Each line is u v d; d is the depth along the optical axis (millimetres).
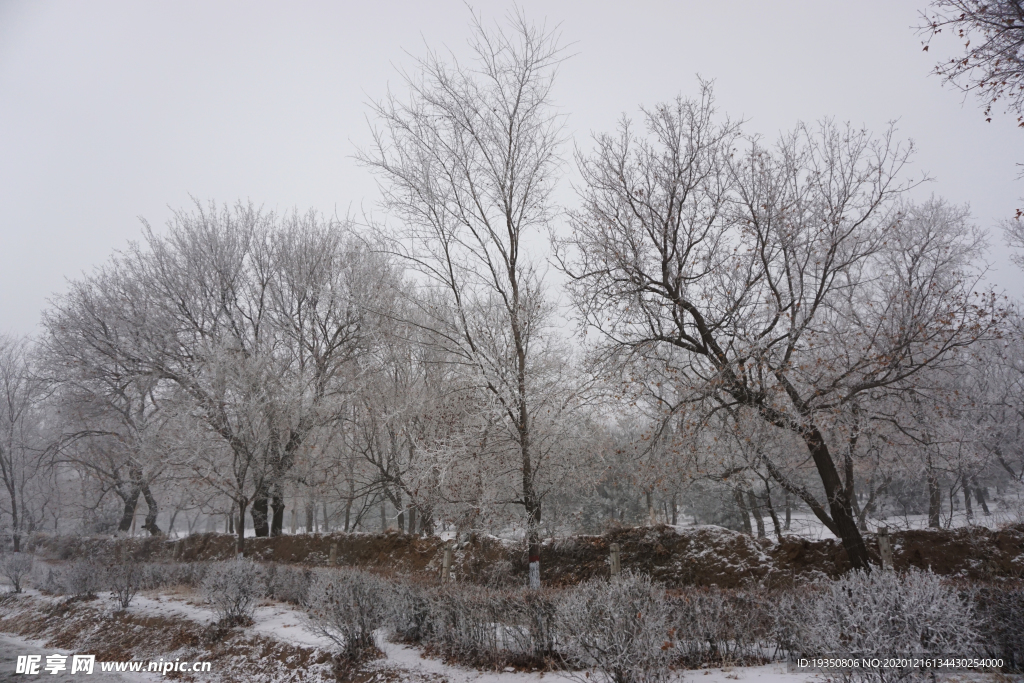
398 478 16109
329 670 8727
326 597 9516
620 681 6238
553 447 11078
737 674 6734
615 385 11133
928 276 12195
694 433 10688
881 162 10867
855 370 10609
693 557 12477
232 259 22766
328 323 21062
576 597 7023
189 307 22031
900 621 5188
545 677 7246
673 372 11211
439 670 8094
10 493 28703
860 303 14008
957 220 16109
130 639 11656
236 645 10344
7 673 9969
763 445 10672
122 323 21406
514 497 11125
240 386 16797
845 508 10414
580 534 14227
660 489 11734
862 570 5820
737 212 10969
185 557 22484
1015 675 5660
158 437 17781
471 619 8367
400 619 9492
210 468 16500
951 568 10680
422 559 15688
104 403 22625
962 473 13359
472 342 11078
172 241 22375
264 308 22547
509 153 11625
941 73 7117
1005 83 6812
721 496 16797
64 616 14000
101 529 30969
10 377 30047
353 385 18609
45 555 28922
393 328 14586
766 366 10445
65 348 22859
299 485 19969
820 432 10656
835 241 10875
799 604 7277
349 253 19281
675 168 11047
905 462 12688
